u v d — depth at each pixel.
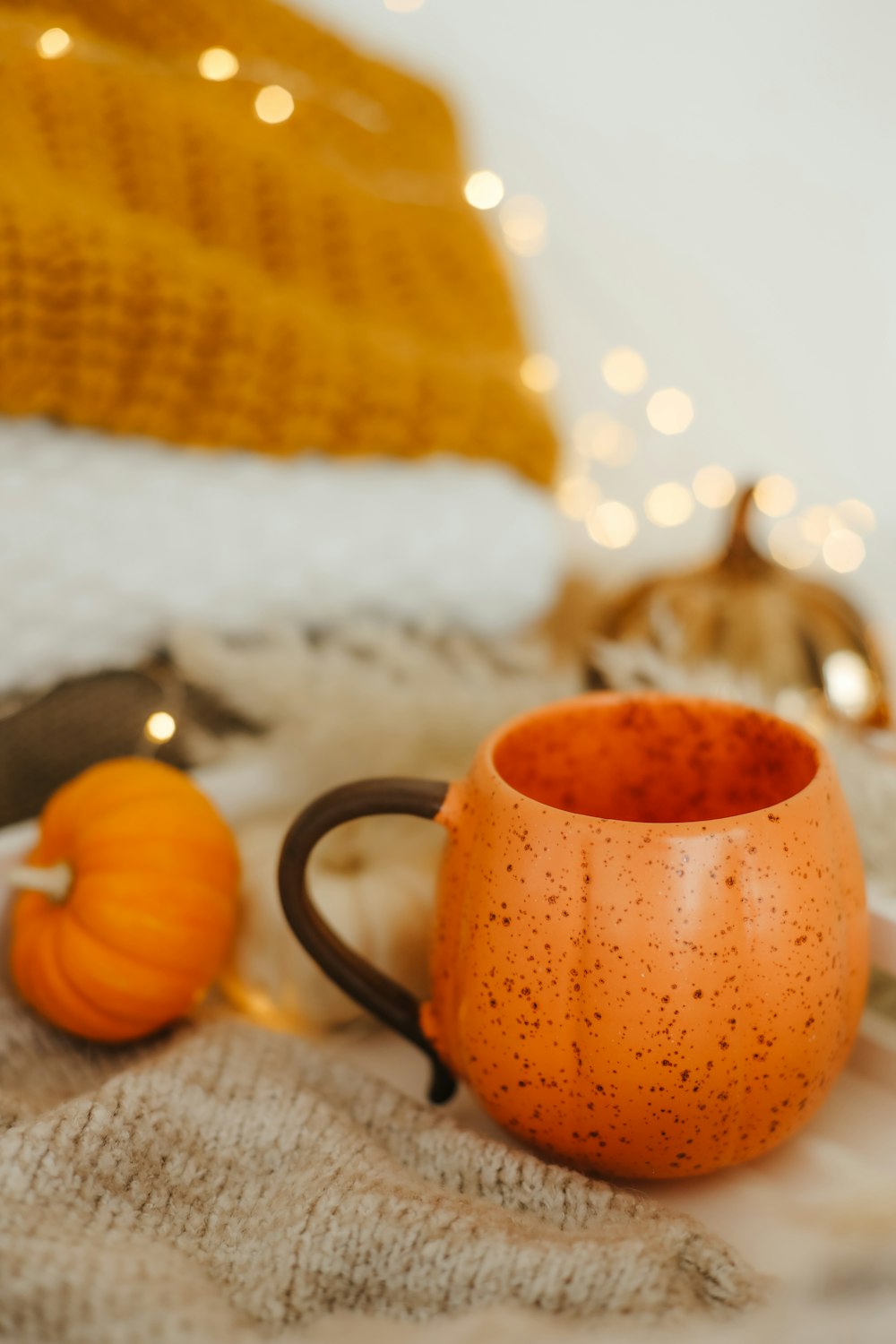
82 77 0.58
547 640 0.71
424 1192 0.39
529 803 0.40
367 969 0.44
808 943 0.40
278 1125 0.42
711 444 0.99
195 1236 0.40
